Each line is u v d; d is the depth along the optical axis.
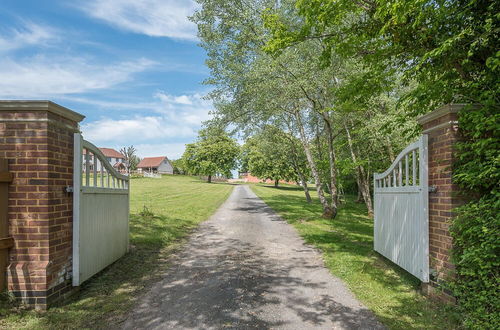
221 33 14.19
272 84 12.72
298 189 52.38
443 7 4.36
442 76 4.94
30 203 3.92
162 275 5.41
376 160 15.58
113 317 3.69
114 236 5.99
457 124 4.08
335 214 14.11
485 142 3.50
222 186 51.03
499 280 3.31
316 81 12.25
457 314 3.59
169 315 3.76
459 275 3.92
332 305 4.13
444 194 4.19
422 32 5.01
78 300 4.22
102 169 5.43
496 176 3.51
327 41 6.73
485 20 3.90
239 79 14.48
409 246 5.09
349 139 15.48
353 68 11.31
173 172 90.88
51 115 4.06
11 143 3.96
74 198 4.44
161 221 10.90
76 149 4.50
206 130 16.66
